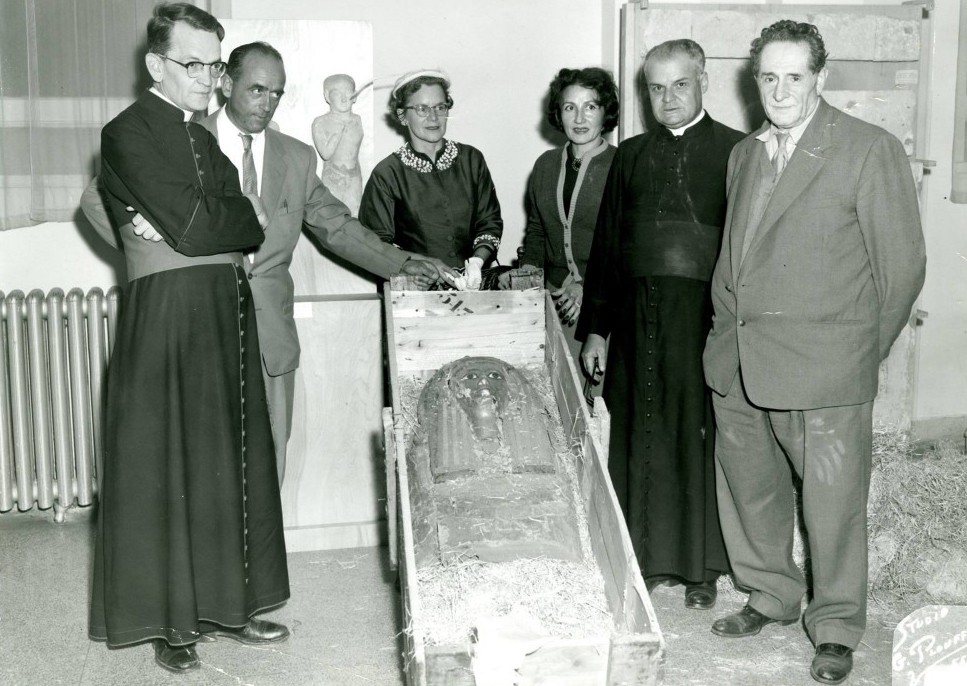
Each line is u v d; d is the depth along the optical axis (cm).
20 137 368
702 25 369
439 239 350
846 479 257
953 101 441
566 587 234
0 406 370
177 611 263
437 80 337
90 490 384
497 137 415
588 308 320
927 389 461
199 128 266
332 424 356
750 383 263
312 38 346
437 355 303
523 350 307
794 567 292
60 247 390
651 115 369
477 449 266
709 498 306
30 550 366
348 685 267
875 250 249
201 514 265
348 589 328
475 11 405
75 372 374
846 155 248
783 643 285
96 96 371
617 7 402
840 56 379
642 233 300
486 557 239
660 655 198
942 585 309
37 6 362
